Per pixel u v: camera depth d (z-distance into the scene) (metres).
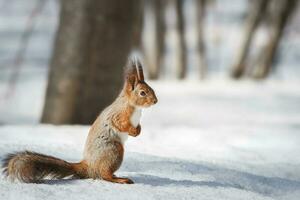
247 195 7.60
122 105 7.30
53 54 16.03
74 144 10.69
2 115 23.19
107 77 15.82
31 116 23.31
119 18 15.80
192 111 22.45
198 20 37.56
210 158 10.74
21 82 34.59
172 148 11.66
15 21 62.94
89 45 15.70
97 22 15.66
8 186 7.05
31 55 46.62
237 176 8.88
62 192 6.96
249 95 27.52
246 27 36.16
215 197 7.34
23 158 7.20
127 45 16.03
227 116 21.17
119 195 6.97
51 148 9.86
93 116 15.83
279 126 17.19
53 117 15.88
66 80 15.75
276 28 35.25
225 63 48.81
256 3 35.53
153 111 22.30
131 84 7.25
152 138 13.50
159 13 34.72
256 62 37.16
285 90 29.98
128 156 9.42
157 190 7.32
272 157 12.01
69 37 15.73
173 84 31.61
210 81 34.47
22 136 11.97
